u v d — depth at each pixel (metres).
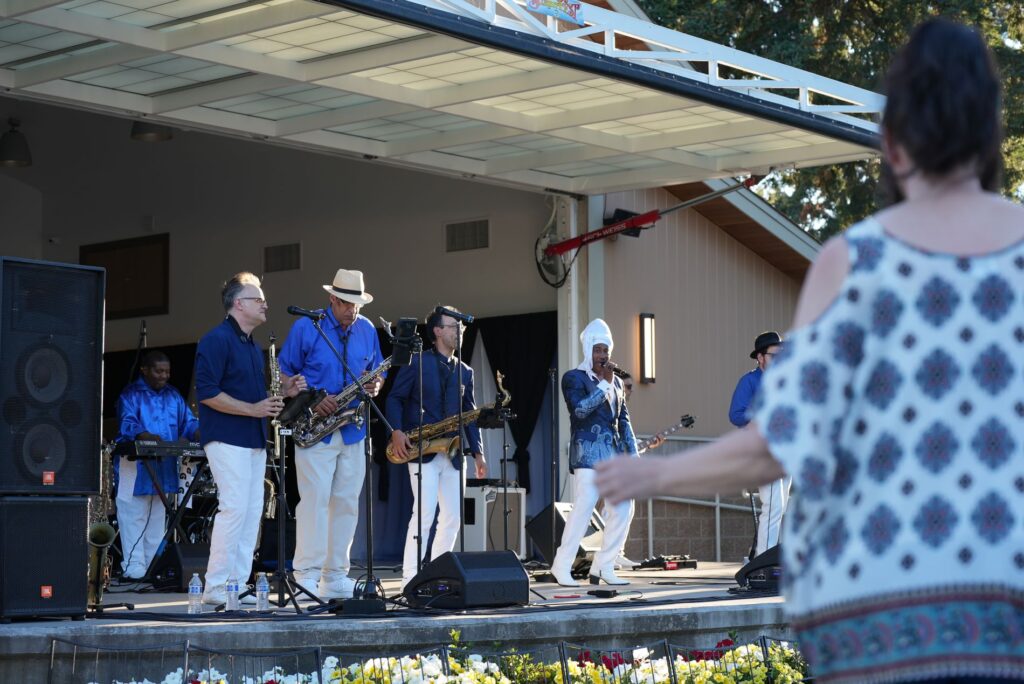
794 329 1.87
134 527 10.02
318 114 9.72
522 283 12.55
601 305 12.15
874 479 1.83
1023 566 1.79
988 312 1.83
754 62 9.16
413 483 7.97
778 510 9.53
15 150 14.37
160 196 15.05
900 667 1.77
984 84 1.92
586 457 8.78
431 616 6.23
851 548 1.82
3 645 5.46
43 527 6.00
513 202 12.64
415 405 7.90
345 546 7.47
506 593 6.71
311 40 8.12
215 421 6.69
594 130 10.26
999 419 1.82
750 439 1.84
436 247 13.11
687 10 21.31
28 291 6.07
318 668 5.13
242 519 6.74
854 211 23.53
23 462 5.97
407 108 9.39
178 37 7.93
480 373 12.82
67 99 8.95
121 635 5.60
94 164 15.53
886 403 1.83
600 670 5.68
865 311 1.83
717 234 13.54
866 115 11.29
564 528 9.41
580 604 6.98
